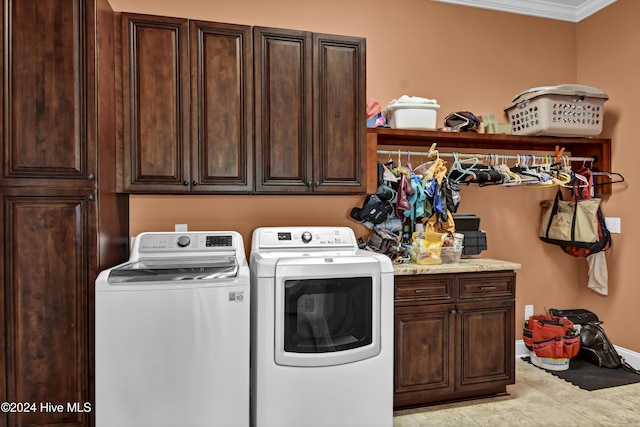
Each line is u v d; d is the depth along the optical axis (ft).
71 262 6.20
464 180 9.61
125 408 5.94
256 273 6.68
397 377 7.94
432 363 8.14
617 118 10.39
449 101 10.42
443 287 8.23
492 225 10.76
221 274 6.39
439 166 9.23
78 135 6.23
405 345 7.99
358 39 8.42
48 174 6.13
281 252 7.98
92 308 6.24
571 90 9.43
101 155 6.45
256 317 6.64
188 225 8.75
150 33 7.41
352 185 8.41
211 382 6.22
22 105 6.07
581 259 11.46
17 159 6.05
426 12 10.28
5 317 5.99
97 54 6.32
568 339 9.86
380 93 9.92
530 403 8.38
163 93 7.45
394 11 10.03
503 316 8.60
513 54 10.96
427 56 10.26
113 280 5.97
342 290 6.86
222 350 6.26
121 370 5.92
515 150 10.99
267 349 6.50
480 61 10.68
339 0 9.68
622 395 8.67
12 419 6.03
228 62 7.74
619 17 10.29
